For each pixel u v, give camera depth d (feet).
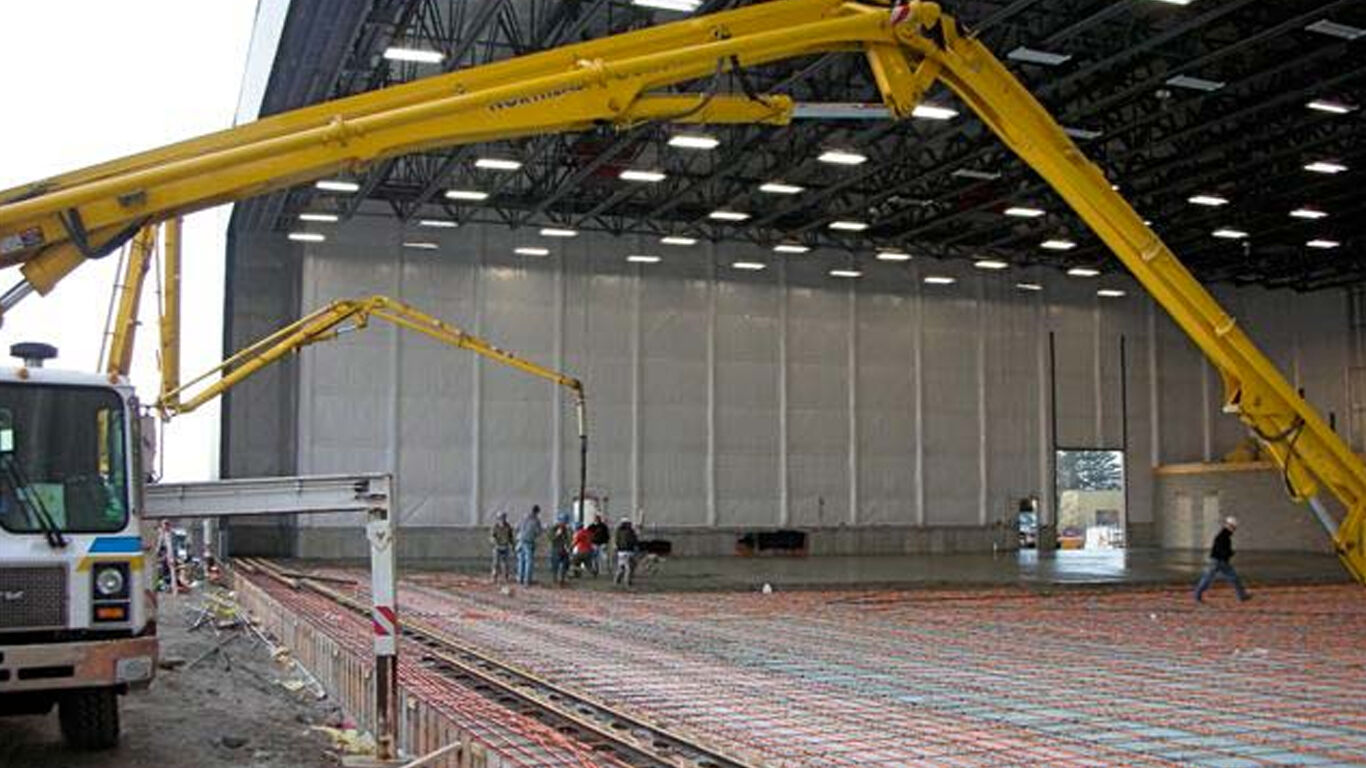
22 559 31.42
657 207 129.49
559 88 33.04
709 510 140.46
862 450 147.43
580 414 103.35
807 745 32.78
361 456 129.59
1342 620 70.13
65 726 34.63
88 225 28.76
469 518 132.05
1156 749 32.50
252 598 78.84
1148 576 106.73
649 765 30.01
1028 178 119.44
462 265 134.21
